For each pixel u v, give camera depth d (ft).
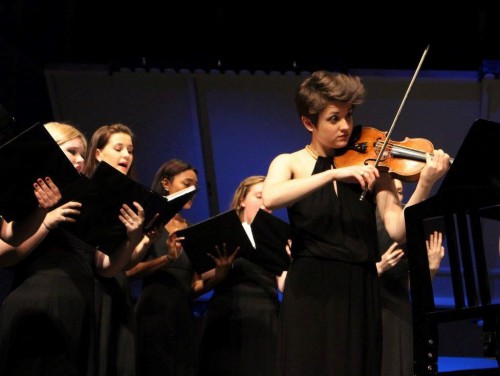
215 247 28.63
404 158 20.62
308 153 20.35
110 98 47.98
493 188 17.33
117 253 22.77
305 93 19.74
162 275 29.60
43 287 21.66
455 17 46.32
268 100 47.62
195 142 49.08
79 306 22.02
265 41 46.96
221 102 47.85
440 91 46.39
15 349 21.24
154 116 48.49
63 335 21.54
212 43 47.09
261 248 28.81
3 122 19.62
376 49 47.01
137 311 29.32
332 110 19.43
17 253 21.25
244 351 30.30
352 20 47.11
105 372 23.11
